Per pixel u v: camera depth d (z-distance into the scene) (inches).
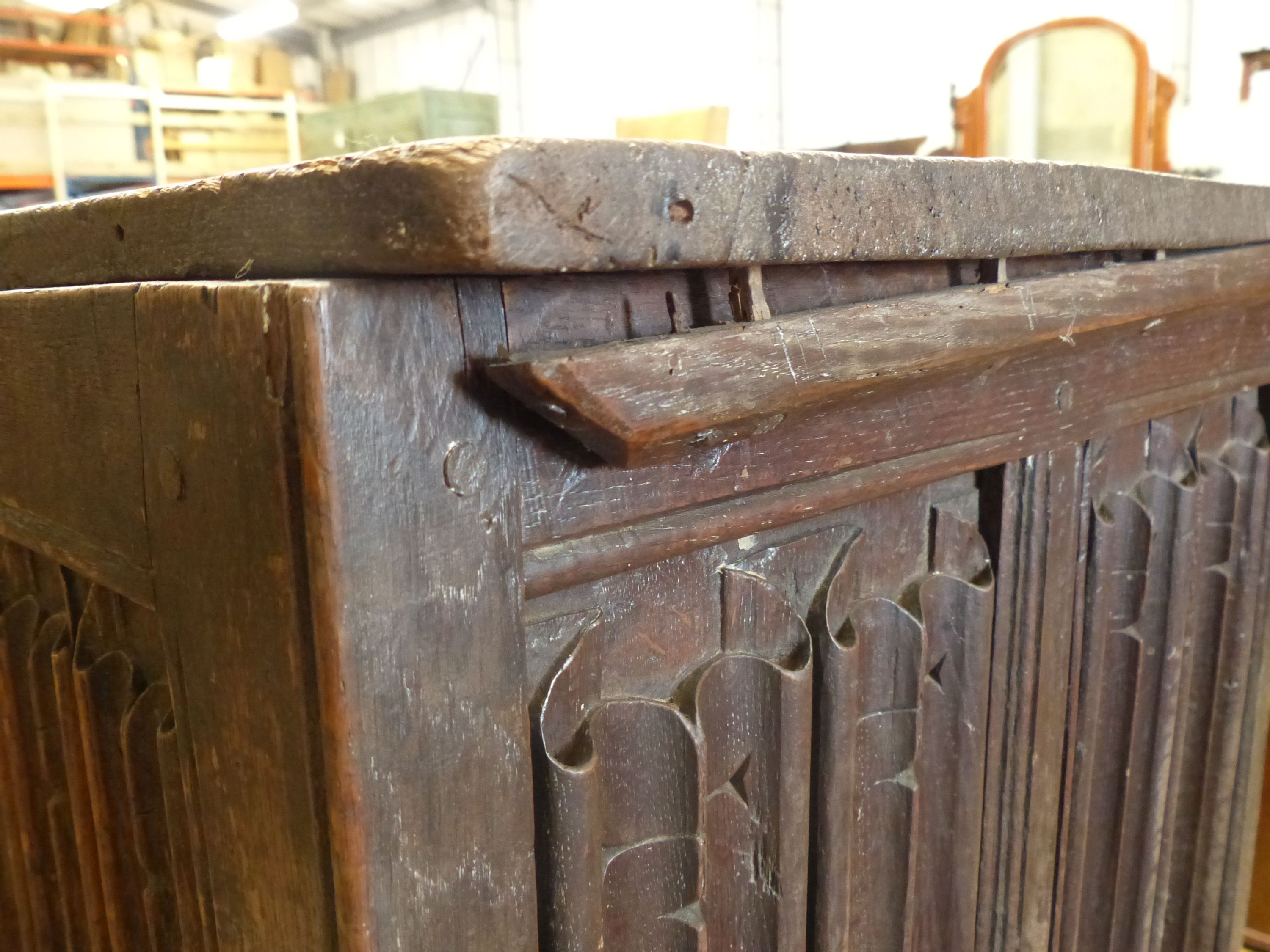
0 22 193.3
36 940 40.3
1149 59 100.9
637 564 26.6
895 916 38.3
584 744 26.5
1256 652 56.4
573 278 23.5
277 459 20.5
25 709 36.8
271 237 22.4
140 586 26.3
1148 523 44.9
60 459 28.6
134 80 194.1
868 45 215.9
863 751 35.6
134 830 30.3
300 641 21.1
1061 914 48.1
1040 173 31.2
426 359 21.1
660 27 254.2
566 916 26.3
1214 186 39.8
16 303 29.0
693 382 23.4
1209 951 60.5
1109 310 34.7
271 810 23.4
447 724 22.7
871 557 34.9
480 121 175.5
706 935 30.4
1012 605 40.1
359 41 330.0
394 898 22.3
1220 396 48.9
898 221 27.0
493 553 22.9
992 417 36.0
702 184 22.4
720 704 30.4
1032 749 43.0
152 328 23.4
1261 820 66.9
